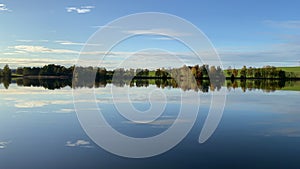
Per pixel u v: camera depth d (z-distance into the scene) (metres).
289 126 16.97
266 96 35.03
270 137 14.36
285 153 11.82
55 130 15.67
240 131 15.70
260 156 11.52
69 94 34.78
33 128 16.06
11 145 12.82
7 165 10.46
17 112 21.34
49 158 11.20
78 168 10.27
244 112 22.17
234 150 12.30
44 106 24.53
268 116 20.45
